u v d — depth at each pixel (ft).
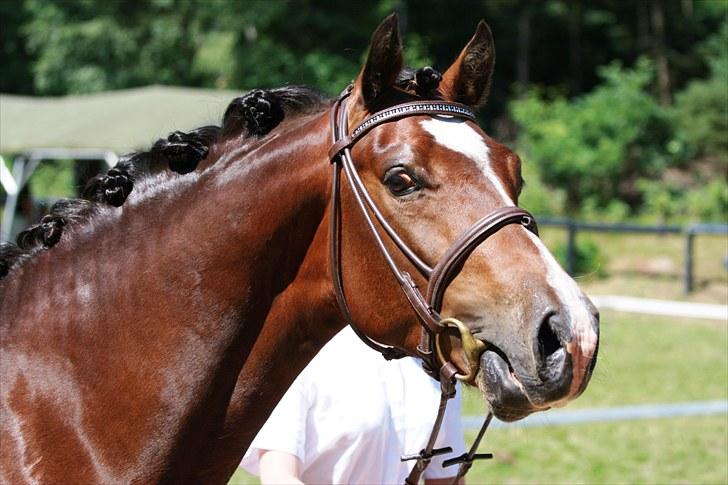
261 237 8.98
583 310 7.52
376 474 11.27
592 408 31.42
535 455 26.89
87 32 99.81
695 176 95.71
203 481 9.11
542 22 140.26
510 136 108.17
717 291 55.98
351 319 8.71
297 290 9.11
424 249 8.12
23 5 114.11
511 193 8.23
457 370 8.13
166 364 8.85
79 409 8.73
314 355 9.46
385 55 8.57
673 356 40.60
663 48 134.21
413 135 8.33
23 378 8.85
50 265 9.41
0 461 8.52
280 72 97.76
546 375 7.40
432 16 134.41
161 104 51.52
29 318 9.18
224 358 8.95
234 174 9.16
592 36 145.28
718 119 97.04
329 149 8.82
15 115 54.24
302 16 100.07
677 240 69.77
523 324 7.59
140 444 8.72
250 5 97.55
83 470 8.61
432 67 9.16
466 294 7.92
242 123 9.44
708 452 27.66
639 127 89.30
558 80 144.97
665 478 25.13
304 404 10.95
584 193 85.76
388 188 8.30
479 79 9.19
